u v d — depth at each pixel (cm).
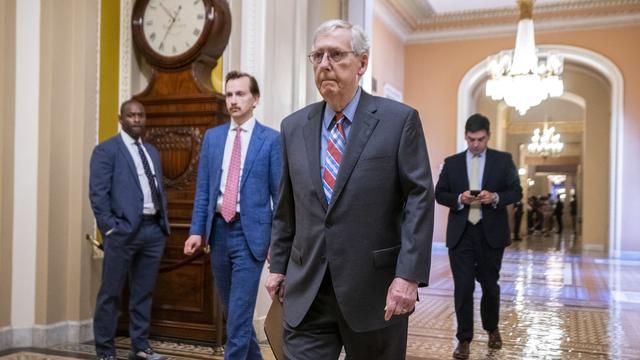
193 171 480
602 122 1547
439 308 668
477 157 449
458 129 1463
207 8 483
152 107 493
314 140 204
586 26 1378
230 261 338
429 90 1489
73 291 472
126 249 394
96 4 482
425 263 185
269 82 509
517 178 443
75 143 473
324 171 201
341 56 193
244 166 336
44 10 461
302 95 555
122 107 409
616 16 1351
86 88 473
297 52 546
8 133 460
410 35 1498
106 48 496
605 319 611
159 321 477
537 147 2209
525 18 1059
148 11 503
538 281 913
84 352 437
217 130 355
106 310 395
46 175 458
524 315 629
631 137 1355
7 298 455
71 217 473
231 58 522
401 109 197
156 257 410
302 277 199
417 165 192
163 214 412
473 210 436
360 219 192
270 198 342
